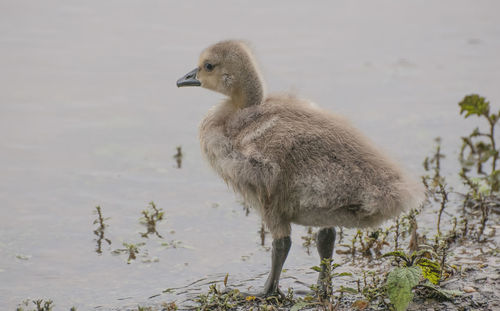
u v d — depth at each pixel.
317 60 19.62
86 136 15.46
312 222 9.00
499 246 10.66
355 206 8.41
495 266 9.84
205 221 12.16
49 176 13.82
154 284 10.12
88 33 21.05
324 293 9.27
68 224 12.09
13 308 9.54
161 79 18.20
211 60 10.09
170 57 19.42
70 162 14.38
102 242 11.47
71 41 20.45
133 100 17.19
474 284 9.22
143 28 21.47
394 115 16.53
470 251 10.50
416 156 14.64
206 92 17.81
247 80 9.90
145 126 16.02
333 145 8.68
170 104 17.08
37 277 10.41
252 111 9.41
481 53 20.25
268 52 20.06
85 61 19.22
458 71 19.05
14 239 11.57
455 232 11.10
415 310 8.62
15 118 16.17
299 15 22.98
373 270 10.20
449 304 8.72
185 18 22.36
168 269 10.58
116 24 21.77
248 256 10.94
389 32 21.78
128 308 9.42
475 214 11.93
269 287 9.45
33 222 12.15
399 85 18.20
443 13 23.48
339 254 10.84
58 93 17.41
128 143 15.23
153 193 13.26
